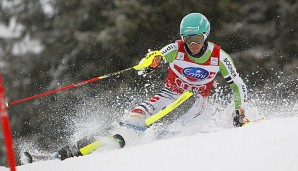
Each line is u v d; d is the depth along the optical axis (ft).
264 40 151.53
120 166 36.96
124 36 149.59
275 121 43.37
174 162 34.14
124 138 56.75
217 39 152.76
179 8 152.87
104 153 44.39
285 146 31.73
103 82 151.53
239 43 152.56
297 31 150.71
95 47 153.99
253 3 153.69
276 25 152.05
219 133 42.39
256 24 152.87
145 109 61.21
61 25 167.12
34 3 174.40
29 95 164.86
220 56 63.77
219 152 33.96
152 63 60.13
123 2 151.12
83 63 158.61
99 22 160.56
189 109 63.87
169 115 61.98
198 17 59.98
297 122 40.88
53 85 161.68
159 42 154.20
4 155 160.15
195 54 62.90
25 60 169.58
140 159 37.76
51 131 154.81
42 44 170.40
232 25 152.46
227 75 64.39
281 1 151.53
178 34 154.10
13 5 177.37
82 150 53.06
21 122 161.79
